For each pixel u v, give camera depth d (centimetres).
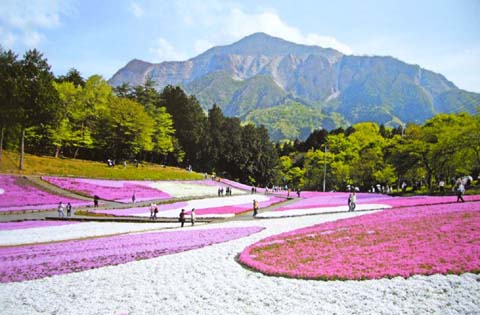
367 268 1572
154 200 6156
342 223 2727
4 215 4331
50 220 4078
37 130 8475
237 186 9719
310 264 1709
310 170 11344
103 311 1336
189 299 1409
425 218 2530
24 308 1399
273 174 13550
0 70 6881
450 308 1177
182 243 2409
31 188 5750
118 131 9944
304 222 3050
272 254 1939
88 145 9638
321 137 15112
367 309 1198
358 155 9944
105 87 10150
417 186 7331
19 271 1892
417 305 1205
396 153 6850
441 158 6109
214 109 14162
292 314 1203
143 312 1311
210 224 3519
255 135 13762
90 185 6594
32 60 7381
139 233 3030
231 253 2033
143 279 1673
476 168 6438
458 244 1789
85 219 4103
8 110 6638
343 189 10256
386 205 4006
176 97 13250
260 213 4319
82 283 1662
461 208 2853
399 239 2017
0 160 6938
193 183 8888
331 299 1298
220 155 13188
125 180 7769
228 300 1371
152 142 10962
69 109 9306
